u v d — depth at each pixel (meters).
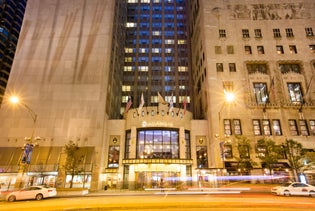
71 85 45.84
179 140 43.06
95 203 17.39
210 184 39.94
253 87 45.34
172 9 80.81
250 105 43.44
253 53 47.47
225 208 13.88
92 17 51.78
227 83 45.53
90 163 38.88
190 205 15.03
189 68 72.38
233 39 49.03
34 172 37.25
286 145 35.62
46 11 52.59
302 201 17.14
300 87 45.06
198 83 57.12
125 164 41.59
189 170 42.88
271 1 51.62
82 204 16.88
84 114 43.59
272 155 33.78
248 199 18.64
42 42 49.59
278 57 46.88
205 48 48.91
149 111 44.06
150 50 75.19
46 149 40.78
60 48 49.00
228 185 35.75
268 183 36.50
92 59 47.78
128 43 76.00
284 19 50.00
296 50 47.28
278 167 36.59
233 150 40.28
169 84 71.00
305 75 45.31
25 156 28.77
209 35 49.56
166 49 75.25
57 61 47.91
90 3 53.19
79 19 51.62
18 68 47.38
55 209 14.62
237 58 47.38
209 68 46.81
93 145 41.34
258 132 42.00
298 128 41.69
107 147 44.41
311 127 41.91
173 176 41.00
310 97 43.75
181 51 74.88
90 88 45.50
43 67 47.47
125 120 46.00
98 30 50.50
